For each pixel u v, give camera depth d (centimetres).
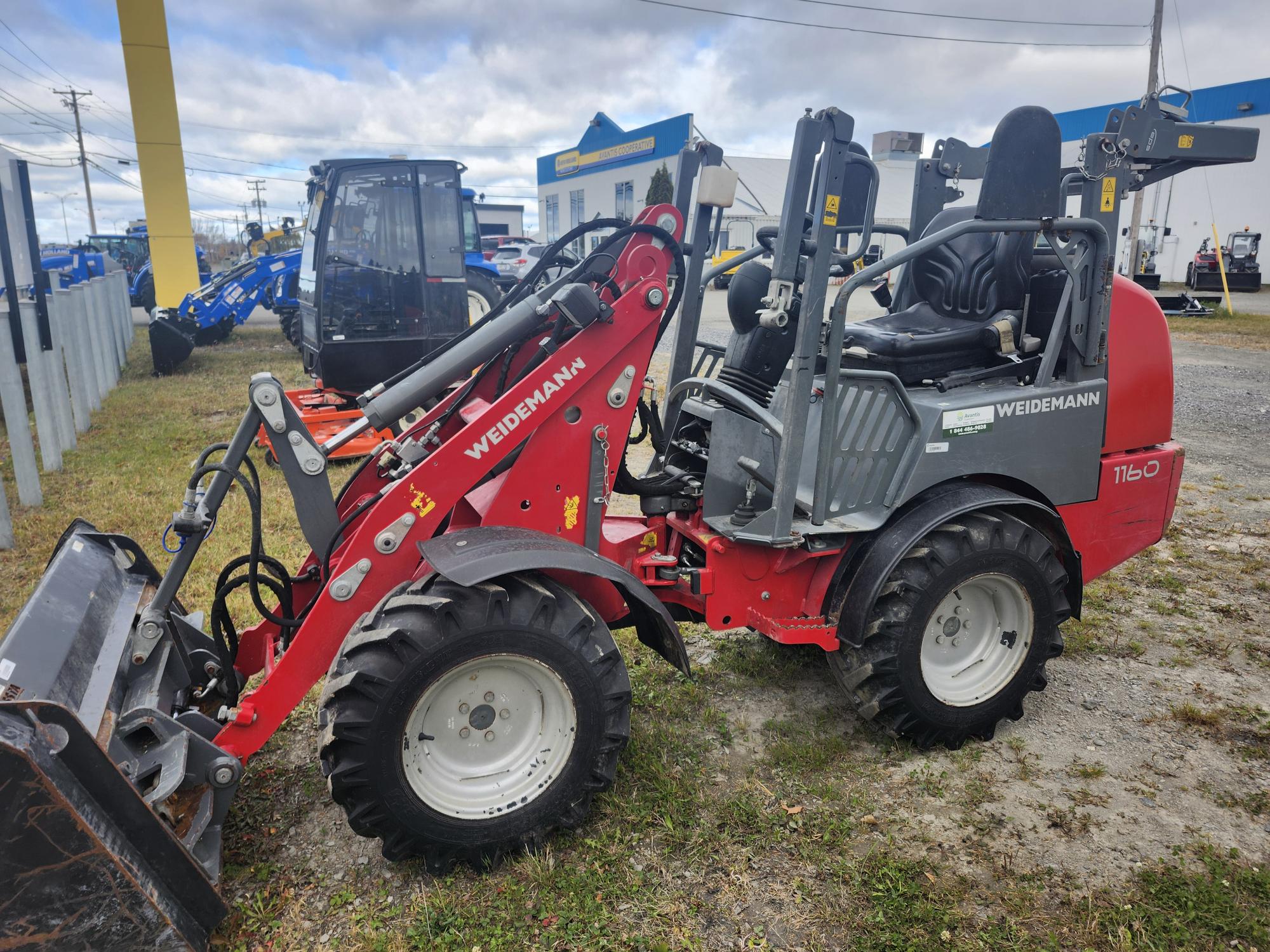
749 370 324
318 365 816
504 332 301
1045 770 312
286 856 268
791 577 327
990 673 328
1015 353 344
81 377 866
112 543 303
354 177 785
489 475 291
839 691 369
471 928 237
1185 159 356
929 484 312
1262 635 416
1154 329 353
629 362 293
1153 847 270
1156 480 364
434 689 242
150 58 1384
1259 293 2397
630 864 262
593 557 265
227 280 1313
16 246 1023
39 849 183
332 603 267
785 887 253
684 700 360
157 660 265
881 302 422
